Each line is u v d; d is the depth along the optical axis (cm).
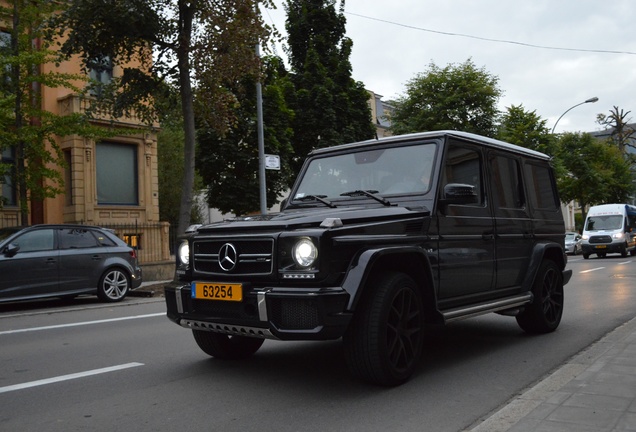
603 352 561
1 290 1052
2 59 1368
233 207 1950
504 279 620
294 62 2405
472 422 392
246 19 1293
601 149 4541
